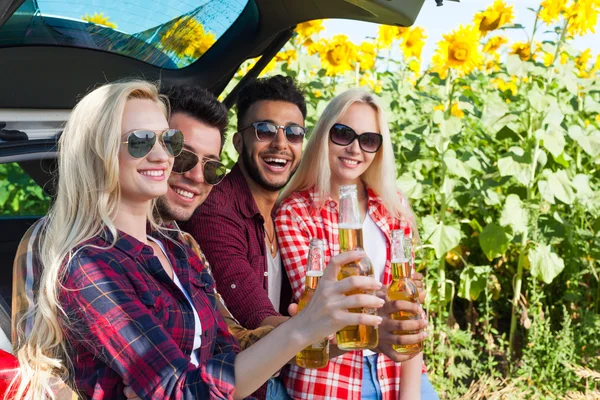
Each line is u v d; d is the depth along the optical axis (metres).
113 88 1.20
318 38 3.96
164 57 2.00
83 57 1.85
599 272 3.59
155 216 1.57
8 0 1.22
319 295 1.15
